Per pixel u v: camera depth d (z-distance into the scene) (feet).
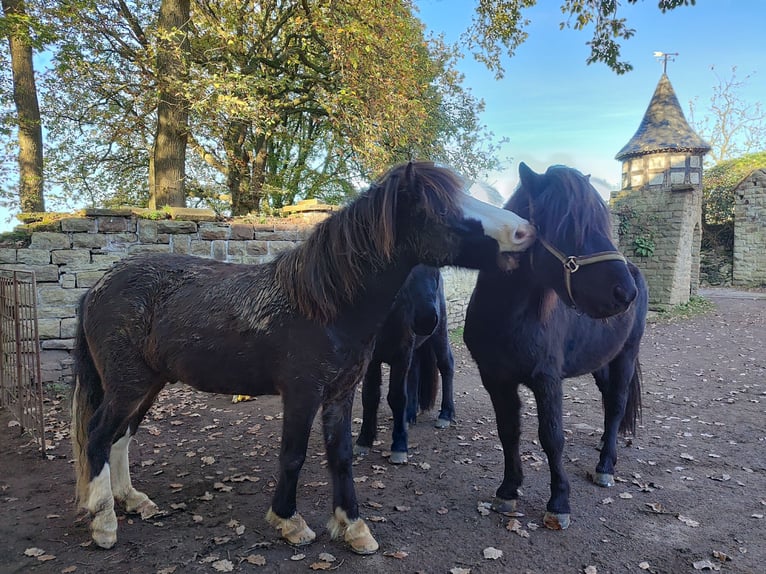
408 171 7.82
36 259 19.30
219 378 9.05
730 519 10.21
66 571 8.16
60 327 19.66
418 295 12.34
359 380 9.04
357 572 8.25
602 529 9.75
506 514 10.26
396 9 34.32
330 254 8.25
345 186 53.78
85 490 9.03
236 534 9.36
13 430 15.05
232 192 45.16
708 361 27.20
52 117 40.47
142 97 34.60
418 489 11.53
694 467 12.98
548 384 9.43
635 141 54.44
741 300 54.44
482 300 9.70
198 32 36.04
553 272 8.55
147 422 16.21
